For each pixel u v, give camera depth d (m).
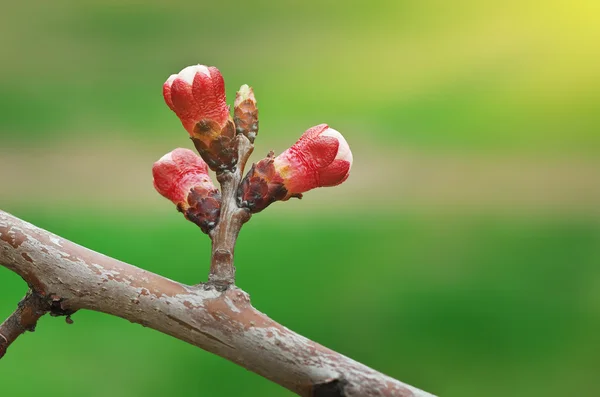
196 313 0.19
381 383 0.18
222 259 0.19
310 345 0.19
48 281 0.19
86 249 0.19
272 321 0.19
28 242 0.19
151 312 0.19
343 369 0.18
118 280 0.19
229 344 0.19
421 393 0.18
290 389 0.19
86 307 0.19
